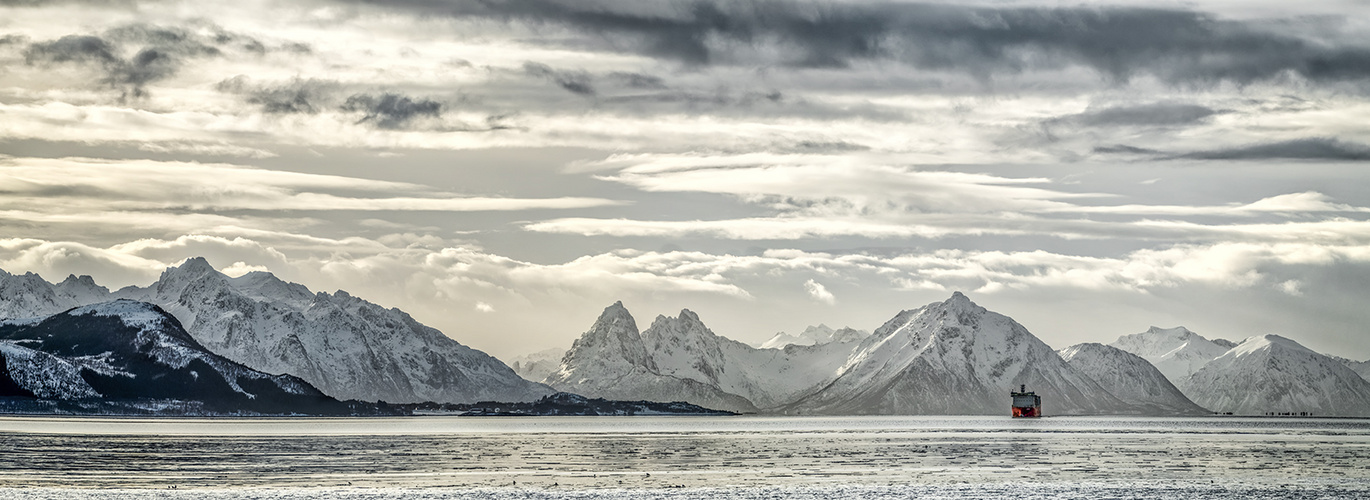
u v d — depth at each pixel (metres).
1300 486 178.88
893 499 163.00
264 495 164.00
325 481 183.88
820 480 188.75
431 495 165.88
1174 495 167.38
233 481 182.00
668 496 166.00
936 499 162.75
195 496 161.75
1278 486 178.62
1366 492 171.50
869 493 169.50
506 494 167.62
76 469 198.38
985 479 190.00
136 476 187.88
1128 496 166.25
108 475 189.00
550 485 179.88
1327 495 168.00
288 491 168.50
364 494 166.50
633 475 197.88
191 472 195.75
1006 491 171.62
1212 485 179.25
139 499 158.12
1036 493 169.25
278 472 198.00
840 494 168.25
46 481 179.50
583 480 188.25
